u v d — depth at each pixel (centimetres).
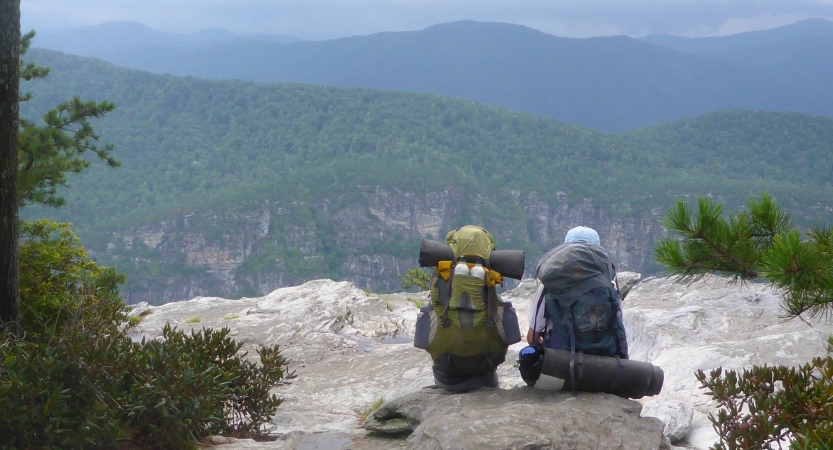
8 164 719
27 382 449
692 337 1006
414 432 466
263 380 643
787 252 459
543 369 463
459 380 551
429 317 533
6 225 719
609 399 466
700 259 523
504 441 400
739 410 446
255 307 1822
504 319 520
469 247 518
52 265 1141
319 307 1662
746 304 1092
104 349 503
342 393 1021
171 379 504
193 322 1717
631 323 1095
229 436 616
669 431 595
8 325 702
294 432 639
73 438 442
